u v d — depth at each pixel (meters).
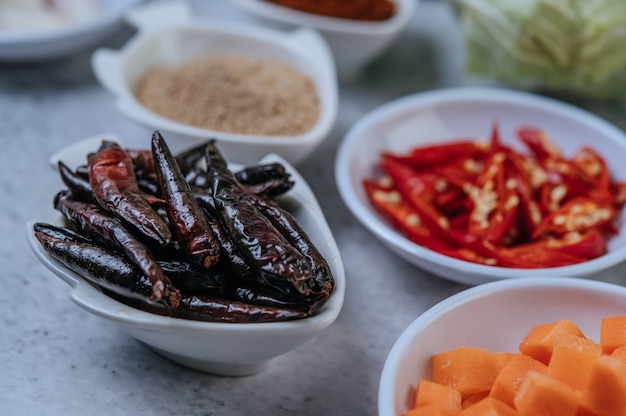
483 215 0.35
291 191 0.31
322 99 0.40
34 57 0.44
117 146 0.30
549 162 0.38
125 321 0.26
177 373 0.30
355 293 0.34
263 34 0.43
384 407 0.26
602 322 0.28
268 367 0.30
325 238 0.29
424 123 0.40
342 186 0.35
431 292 0.34
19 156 0.39
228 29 0.43
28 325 0.31
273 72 0.41
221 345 0.26
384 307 0.33
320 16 0.45
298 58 0.42
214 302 0.26
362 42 0.44
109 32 0.44
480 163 0.38
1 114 0.42
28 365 0.30
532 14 0.41
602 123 0.39
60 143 0.40
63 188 0.38
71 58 0.47
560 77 0.43
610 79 0.43
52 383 0.29
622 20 0.40
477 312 0.30
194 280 0.27
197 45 0.44
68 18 0.47
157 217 0.27
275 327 0.26
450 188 0.37
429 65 0.49
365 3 0.45
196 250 0.27
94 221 0.28
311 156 0.41
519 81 0.44
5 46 0.42
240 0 0.45
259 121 0.38
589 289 0.30
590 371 0.26
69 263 0.27
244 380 0.30
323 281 0.27
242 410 0.29
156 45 0.42
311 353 0.31
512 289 0.30
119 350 0.30
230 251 0.27
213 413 0.29
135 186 0.29
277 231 0.27
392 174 0.37
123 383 0.29
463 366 0.28
